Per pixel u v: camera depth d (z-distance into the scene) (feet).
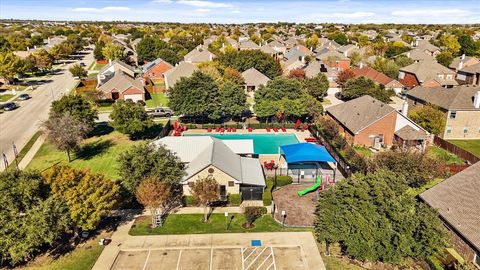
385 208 95.71
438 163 142.41
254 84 314.76
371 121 192.65
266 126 228.63
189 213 128.06
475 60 376.68
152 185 115.14
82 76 373.40
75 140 167.94
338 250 108.47
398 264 98.63
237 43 521.24
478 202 103.35
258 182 138.62
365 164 148.46
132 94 280.92
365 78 291.58
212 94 221.25
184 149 150.51
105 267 100.48
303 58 410.11
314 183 153.69
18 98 286.05
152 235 115.03
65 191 103.91
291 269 100.27
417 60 384.47
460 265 94.38
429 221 92.68
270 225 121.08
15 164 167.02
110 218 124.57
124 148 189.26
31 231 91.81
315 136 211.20
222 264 102.12
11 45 532.32
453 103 208.13
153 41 486.38
